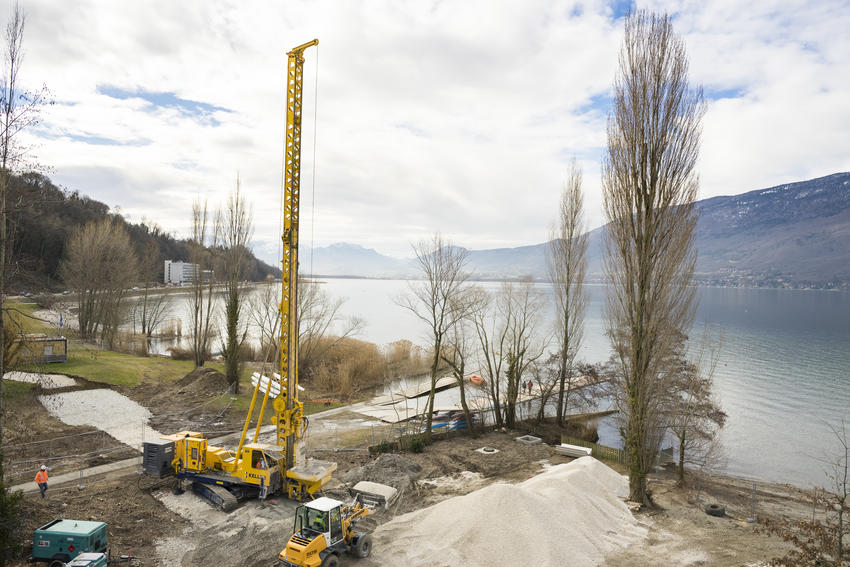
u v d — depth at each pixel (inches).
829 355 3435.0
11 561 727.7
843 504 788.6
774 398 2353.6
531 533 828.6
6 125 802.8
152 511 965.8
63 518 882.8
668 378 1280.8
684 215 1072.2
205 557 789.9
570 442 1561.3
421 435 1530.5
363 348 2714.1
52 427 1389.0
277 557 788.0
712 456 1521.9
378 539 879.1
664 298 1072.2
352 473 1213.1
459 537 841.5
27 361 1512.1
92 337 2746.1
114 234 3056.1
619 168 1103.6
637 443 1097.4
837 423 1987.0
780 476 1488.7
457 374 1678.2
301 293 2393.0
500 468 1320.1
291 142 1021.8
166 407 1692.9
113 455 1248.8
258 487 1032.2
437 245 1643.7
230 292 1991.9
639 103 1059.3
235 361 1956.2
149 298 5059.1
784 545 890.7
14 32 795.4
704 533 948.0
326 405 2012.8
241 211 1984.5
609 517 981.8
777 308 7849.4
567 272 1822.1
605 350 3624.5
